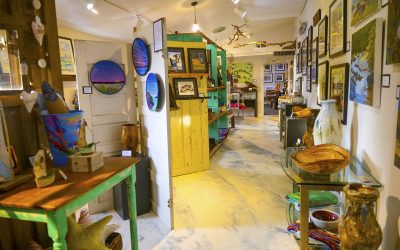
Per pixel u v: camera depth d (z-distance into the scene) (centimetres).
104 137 277
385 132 153
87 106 265
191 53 386
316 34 372
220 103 608
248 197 309
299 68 602
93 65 262
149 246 219
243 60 979
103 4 355
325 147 185
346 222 135
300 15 602
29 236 162
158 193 260
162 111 236
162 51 224
